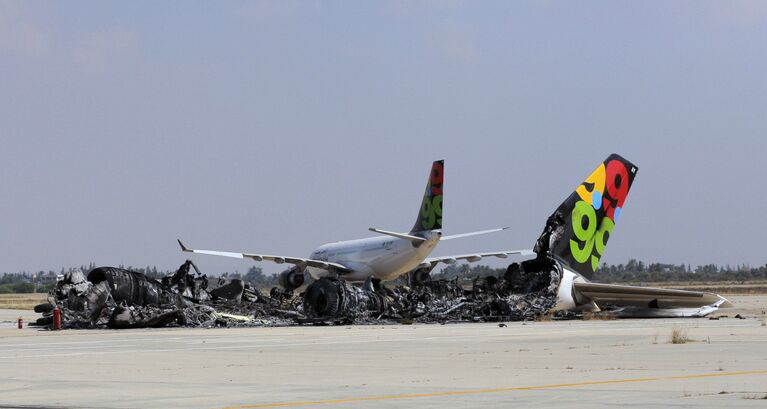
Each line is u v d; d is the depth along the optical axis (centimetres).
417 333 16050
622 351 11125
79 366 10219
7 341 15075
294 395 7138
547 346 12244
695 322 19000
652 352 10881
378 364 9988
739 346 11644
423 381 8106
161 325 19525
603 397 6594
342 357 11031
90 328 19538
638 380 7762
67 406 6638
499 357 10638
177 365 10206
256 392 7400
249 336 15788
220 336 15888
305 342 13962
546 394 6875
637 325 17888
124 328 19188
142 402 6812
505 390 7225
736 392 6750
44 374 9294
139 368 9875
